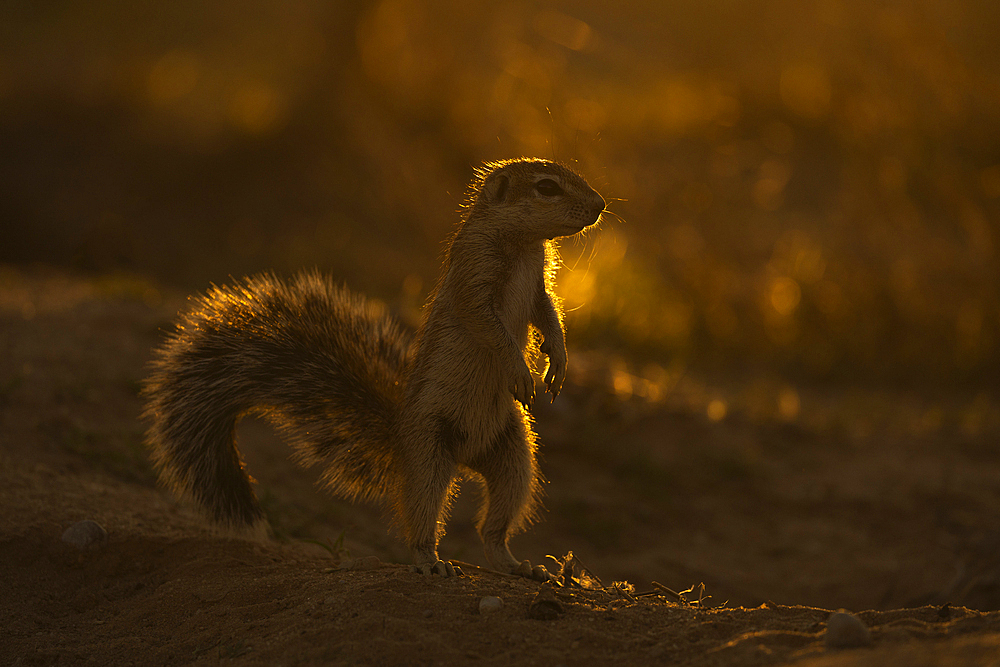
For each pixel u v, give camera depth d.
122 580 6.65
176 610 5.98
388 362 7.57
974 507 11.20
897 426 14.55
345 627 5.10
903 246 20.02
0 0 47.06
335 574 6.25
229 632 5.46
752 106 22.97
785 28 21.30
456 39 27.64
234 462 7.25
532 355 7.52
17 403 9.60
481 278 6.58
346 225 25.47
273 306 7.46
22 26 46.22
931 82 19.25
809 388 17.53
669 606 5.66
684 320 19.23
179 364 7.21
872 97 19.47
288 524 8.73
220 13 47.38
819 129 23.66
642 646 4.93
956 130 19.58
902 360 18.52
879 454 13.19
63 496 7.73
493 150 23.91
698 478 11.95
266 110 30.09
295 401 7.15
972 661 3.77
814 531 10.70
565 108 20.14
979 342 18.50
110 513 7.60
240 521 7.18
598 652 4.86
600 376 13.83
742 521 10.96
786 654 4.49
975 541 9.87
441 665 4.68
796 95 22.27
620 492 11.34
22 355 11.01
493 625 5.16
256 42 43.56
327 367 7.18
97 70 36.06
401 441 6.82
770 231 23.05
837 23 19.62
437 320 6.84
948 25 20.83
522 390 6.37
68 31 46.53
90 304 14.20
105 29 46.81
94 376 10.78
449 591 5.75
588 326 17.86
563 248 19.44
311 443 7.32
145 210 26.23
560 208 6.58
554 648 4.90
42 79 34.78
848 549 10.20
